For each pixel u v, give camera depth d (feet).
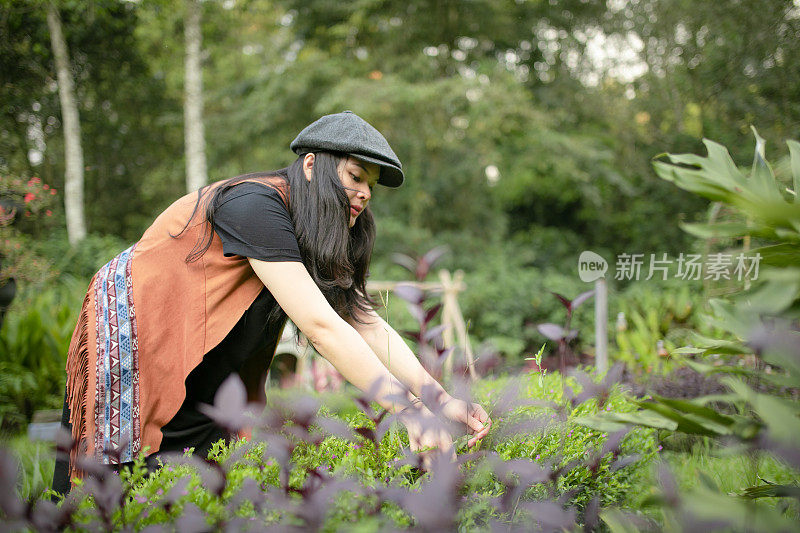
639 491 4.06
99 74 26.68
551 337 4.46
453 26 36.04
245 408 2.64
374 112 32.07
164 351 4.20
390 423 2.92
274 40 41.11
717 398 2.61
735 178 2.87
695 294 13.92
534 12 38.06
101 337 4.21
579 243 41.73
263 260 3.95
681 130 36.04
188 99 31.58
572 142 34.78
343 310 4.51
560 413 3.79
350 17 35.09
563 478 3.31
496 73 34.50
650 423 2.79
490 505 2.93
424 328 3.91
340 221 4.25
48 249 22.81
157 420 4.19
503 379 5.32
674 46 33.99
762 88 28.60
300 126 37.09
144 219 40.04
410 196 35.40
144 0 25.32
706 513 2.18
